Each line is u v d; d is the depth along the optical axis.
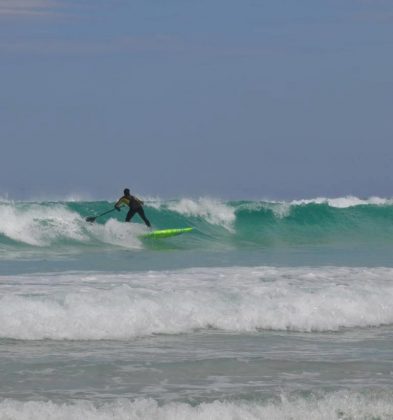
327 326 44.38
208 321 43.34
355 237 117.19
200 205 113.56
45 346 37.81
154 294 46.38
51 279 55.53
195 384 31.92
